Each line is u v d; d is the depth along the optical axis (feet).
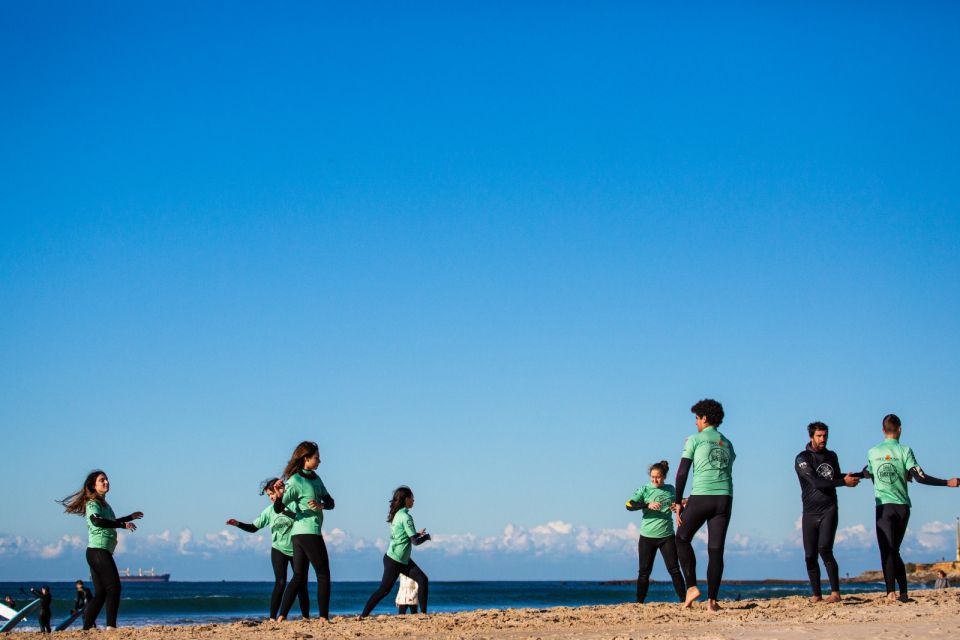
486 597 207.92
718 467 34.55
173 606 139.44
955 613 32.01
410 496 44.14
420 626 33.60
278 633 32.19
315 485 38.17
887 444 37.60
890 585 37.58
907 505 37.40
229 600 143.84
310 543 37.47
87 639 33.14
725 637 26.78
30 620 99.09
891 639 25.67
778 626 29.37
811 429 38.22
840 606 36.04
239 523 40.88
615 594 204.23
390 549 43.42
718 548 34.58
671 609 37.22
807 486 38.11
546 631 30.94
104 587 36.68
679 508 35.65
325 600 37.32
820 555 38.06
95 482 37.09
